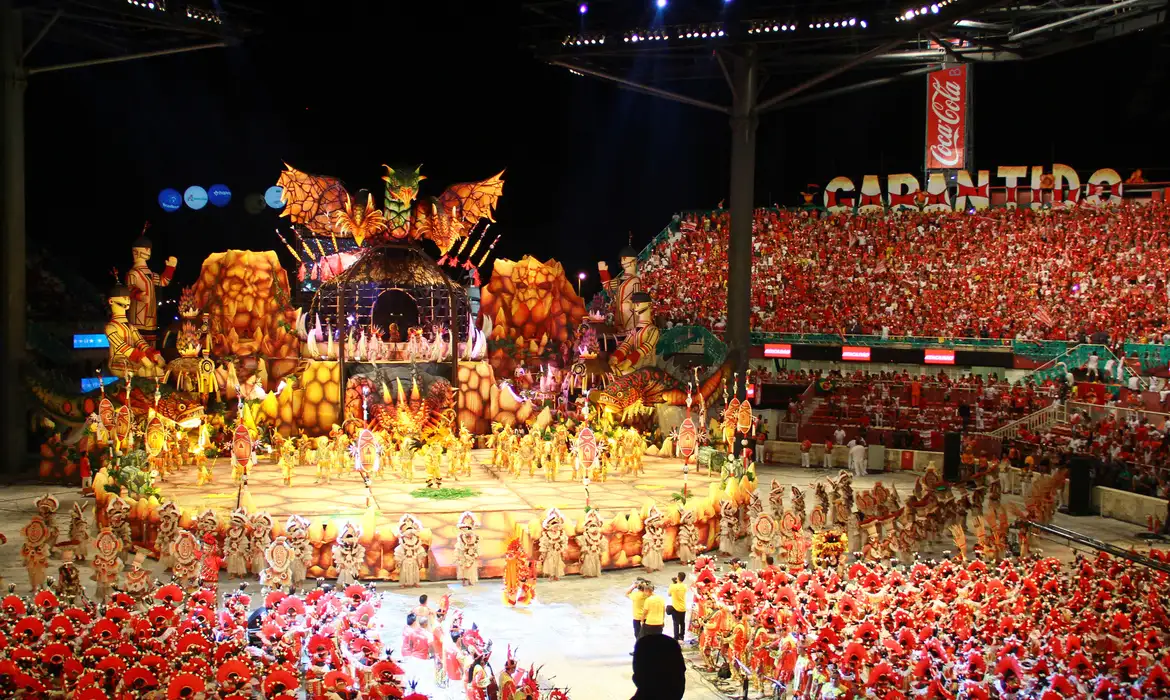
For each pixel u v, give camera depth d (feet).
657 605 69.10
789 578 69.05
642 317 142.41
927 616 63.31
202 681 50.55
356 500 99.19
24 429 137.80
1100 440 129.59
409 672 64.90
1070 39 142.00
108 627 56.44
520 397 136.26
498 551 89.40
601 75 146.92
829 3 125.80
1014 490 131.95
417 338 135.33
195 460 120.67
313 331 136.36
